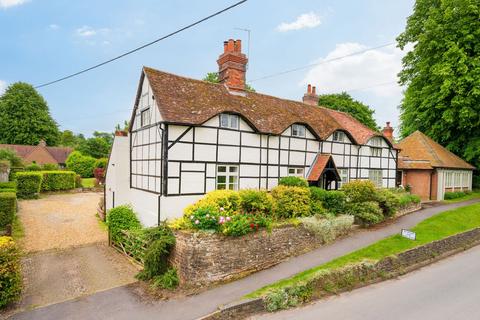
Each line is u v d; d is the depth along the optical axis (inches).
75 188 1226.6
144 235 446.6
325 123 794.2
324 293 361.7
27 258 484.1
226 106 593.6
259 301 325.7
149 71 589.6
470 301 338.0
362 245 498.0
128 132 702.5
